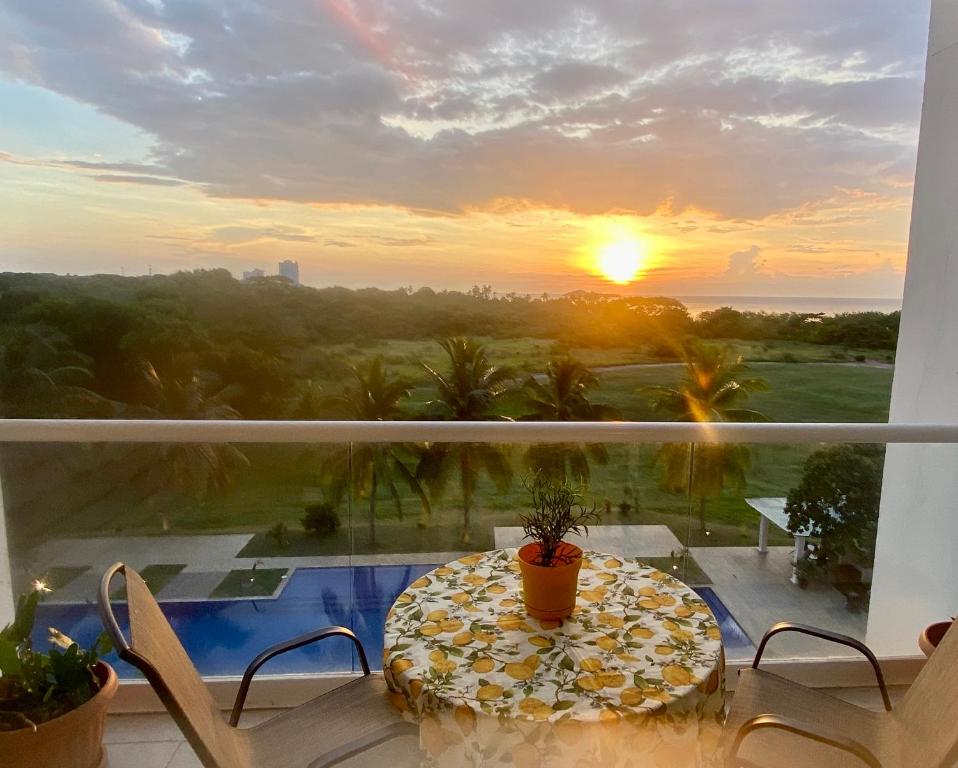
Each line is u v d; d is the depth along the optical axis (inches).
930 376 115.3
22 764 65.2
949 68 112.1
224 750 53.5
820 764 58.6
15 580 91.0
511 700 51.7
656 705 50.9
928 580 100.9
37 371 654.5
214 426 86.5
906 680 94.6
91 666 72.4
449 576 73.2
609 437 89.1
